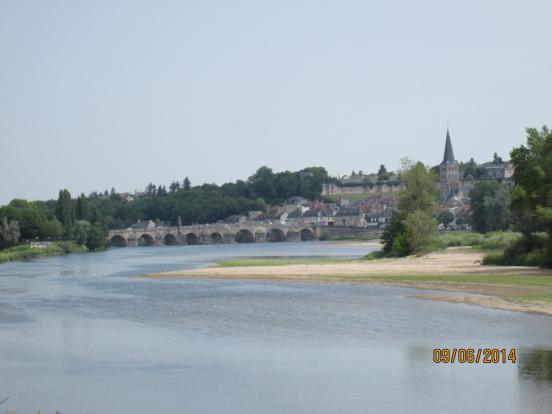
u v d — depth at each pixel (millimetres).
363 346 73688
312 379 61688
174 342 78750
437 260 186000
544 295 104438
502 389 57000
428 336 77500
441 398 55344
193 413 53688
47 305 113688
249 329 85562
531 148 146125
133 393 59156
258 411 53656
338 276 151250
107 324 92438
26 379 64062
